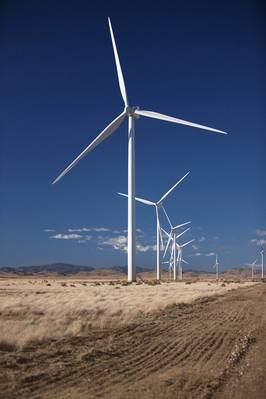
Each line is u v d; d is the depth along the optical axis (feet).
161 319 89.66
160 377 40.70
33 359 47.98
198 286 266.36
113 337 64.75
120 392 35.40
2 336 60.03
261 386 37.32
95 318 89.15
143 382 38.81
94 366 45.37
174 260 445.37
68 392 35.29
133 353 52.95
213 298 157.58
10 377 39.45
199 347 57.21
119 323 82.53
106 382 38.86
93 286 250.98
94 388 36.68
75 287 243.40
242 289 237.86
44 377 40.29
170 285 268.82
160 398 33.65
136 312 100.48
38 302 121.80
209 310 110.11
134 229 243.81
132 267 248.11
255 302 138.51
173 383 38.40
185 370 43.73
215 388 36.73
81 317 90.33
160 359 49.49
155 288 214.90
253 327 76.64
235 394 34.88
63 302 122.01
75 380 39.50
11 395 34.04
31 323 78.43
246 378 40.19
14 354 49.98
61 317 89.51
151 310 106.93
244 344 58.54
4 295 162.61
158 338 64.59
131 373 42.57
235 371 43.06
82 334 67.62
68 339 62.39
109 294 162.20
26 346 55.77
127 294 162.50
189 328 75.61
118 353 52.75
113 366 45.62
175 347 57.21
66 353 52.03
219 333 69.62
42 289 221.25
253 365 45.68
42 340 61.21
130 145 238.27
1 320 82.89
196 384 38.01
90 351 52.34
